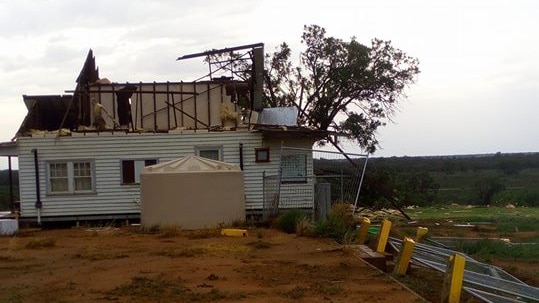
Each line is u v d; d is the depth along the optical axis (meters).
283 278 10.78
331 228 17.25
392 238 15.98
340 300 9.04
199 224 20.17
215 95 25.66
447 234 21.98
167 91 24.81
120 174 23.44
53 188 23.31
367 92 41.16
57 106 26.62
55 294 9.57
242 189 20.75
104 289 9.88
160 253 14.16
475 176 86.19
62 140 23.31
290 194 23.08
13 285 10.45
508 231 23.62
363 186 34.16
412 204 46.47
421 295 10.09
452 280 9.41
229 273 11.23
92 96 25.88
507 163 112.31
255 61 27.88
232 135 23.64
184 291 9.59
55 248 15.67
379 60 40.66
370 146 42.12
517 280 12.82
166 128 25.12
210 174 20.30
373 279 10.75
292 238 16.92
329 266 12.05
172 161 21.05
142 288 9.84
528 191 54.31
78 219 23.23
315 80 41.22
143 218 20.41
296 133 23.61
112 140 23.44
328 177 23.23
